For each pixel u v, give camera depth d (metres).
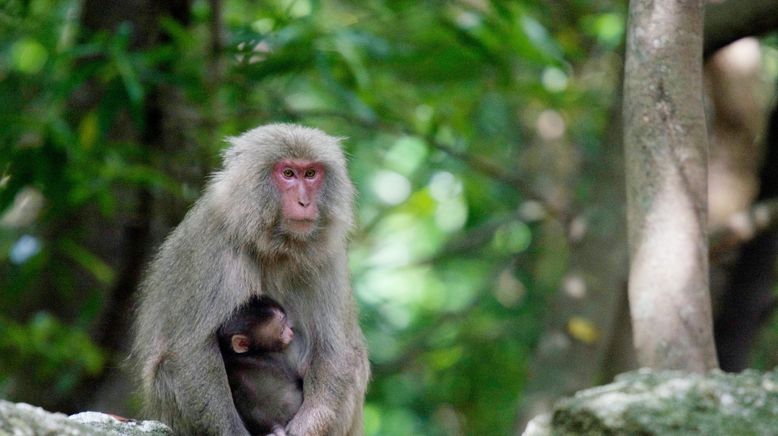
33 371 15.87
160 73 14.02
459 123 16.61
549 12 17.84
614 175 15.48
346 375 9.55
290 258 9.61
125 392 15.42
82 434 7.29
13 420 7.00
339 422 9.48
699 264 8.89
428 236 23.58
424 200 21.16
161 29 15.09
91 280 16.33
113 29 14.80
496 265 22.72
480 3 17.16
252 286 9.47
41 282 16.31
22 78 15.59
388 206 22.55
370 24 16.31
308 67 14.84
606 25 18.14
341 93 14.15
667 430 7.36
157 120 14.88
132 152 14.55
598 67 20.25
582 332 15.01
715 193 15.67
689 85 8.92
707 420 7.40
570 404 7.71
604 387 8.03
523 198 19.83
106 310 15.22
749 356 16.03
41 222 15.77
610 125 15.67
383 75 16.94
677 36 8.91
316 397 9.40
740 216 14.33
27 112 15.25
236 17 17.19
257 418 9.37
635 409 7.45
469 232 21.45
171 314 9.27
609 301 15.20
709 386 7.63
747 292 15.30
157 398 9.24
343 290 9.74
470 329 20.83
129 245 14.87
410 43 16.33
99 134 14.11
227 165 9.73
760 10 11.51
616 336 15.98
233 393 9.41
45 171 13.88
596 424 7.50
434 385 22.08
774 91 17.97
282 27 14.38
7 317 15.83
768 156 15.32
